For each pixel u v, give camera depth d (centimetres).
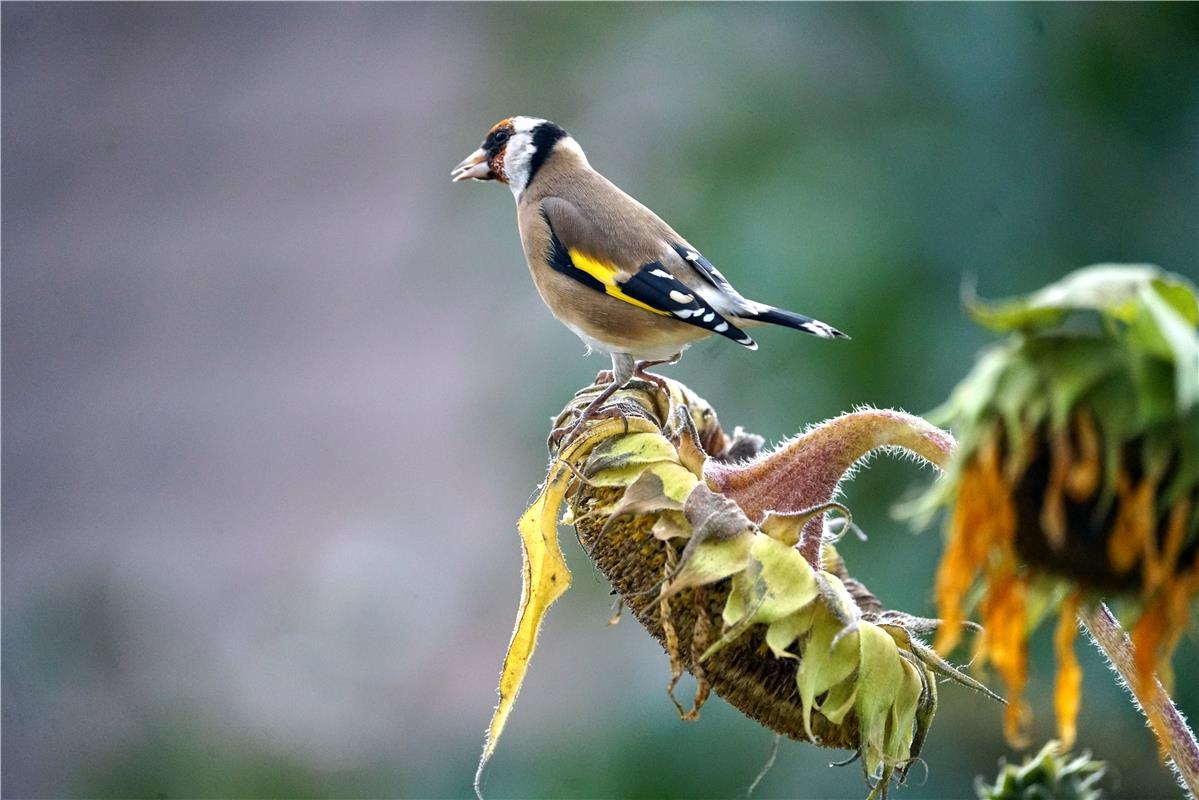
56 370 1883
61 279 1977
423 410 1659
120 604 1445
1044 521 393
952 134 1052
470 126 1516
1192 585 377
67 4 2214
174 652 1403
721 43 1162
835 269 1012
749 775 967
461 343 1706
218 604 1492
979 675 496
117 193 2048
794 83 1110
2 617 1426
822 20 1121
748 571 488
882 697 476
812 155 1073
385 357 1739
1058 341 392
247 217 1961
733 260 1041
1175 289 374
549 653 1124
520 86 1338
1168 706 454
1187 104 1031
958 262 1020
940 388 991
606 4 1295
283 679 1363
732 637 480
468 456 1582
